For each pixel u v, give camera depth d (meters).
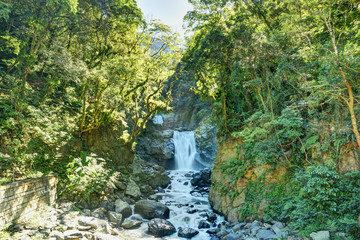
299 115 10.04
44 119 11.96
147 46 19.09
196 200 16.72
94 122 15.70
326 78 7.20
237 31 12.24
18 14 12.71
